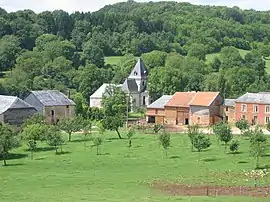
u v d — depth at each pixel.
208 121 130.12
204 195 52.88
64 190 56.59
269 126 106.88
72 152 88.06
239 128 105.81
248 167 69.81
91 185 59.81
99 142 87.75
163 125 120.56
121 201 48.56
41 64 193.25
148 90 171.75
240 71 186.62
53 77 188.38
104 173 68.31
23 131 100.94
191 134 86.50
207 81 180.25
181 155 81.00
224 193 53.97
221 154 80.31
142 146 90.81
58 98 134.88
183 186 58.34
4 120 116.62
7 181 63.47
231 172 66.62
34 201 49.66
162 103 138.25
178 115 134.50
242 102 130.88
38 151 90.56
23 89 158.62
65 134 110.44
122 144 93.69
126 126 123.25
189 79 179.38
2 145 80.12
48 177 65.88
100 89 170.88
